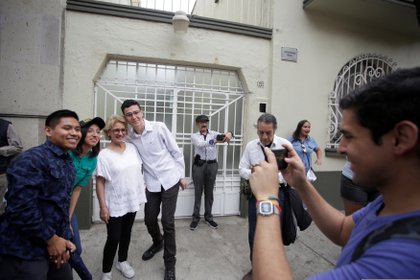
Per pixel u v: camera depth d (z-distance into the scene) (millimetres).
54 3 3254
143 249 3199
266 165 887
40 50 3211
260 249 708
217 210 4332
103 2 3516
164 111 4047
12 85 3139
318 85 4465
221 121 4312
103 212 2402
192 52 3885
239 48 4105
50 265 1713
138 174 2553
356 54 4672
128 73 3885
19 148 2979
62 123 1626
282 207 2205
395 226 566
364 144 633
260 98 4234
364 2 4047
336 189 4637
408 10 4188
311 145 3971
